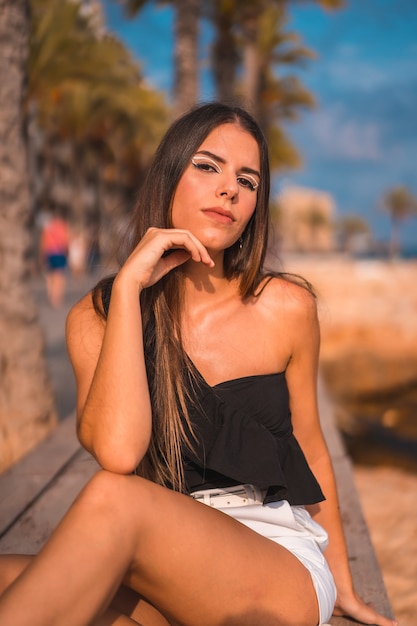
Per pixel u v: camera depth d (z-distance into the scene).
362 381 19.44
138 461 1.88
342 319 22.61
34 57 7.72
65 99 28.64
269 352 2.22
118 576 1.73
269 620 1.93
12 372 5.57
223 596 1.87
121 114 33.94
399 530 5.64
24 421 5.56
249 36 19.94
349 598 2.43
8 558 1.96
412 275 28.80
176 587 1.83
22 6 5.48
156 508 1.79
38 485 3.81
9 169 5.57
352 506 3.69
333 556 2.43
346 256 85.88
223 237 2.14
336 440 5.12
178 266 2.20
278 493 2.08
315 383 2.37
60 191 42.88
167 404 2.06
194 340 2.19
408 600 4.39
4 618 1.56
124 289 2.01
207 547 1.83
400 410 17.67
